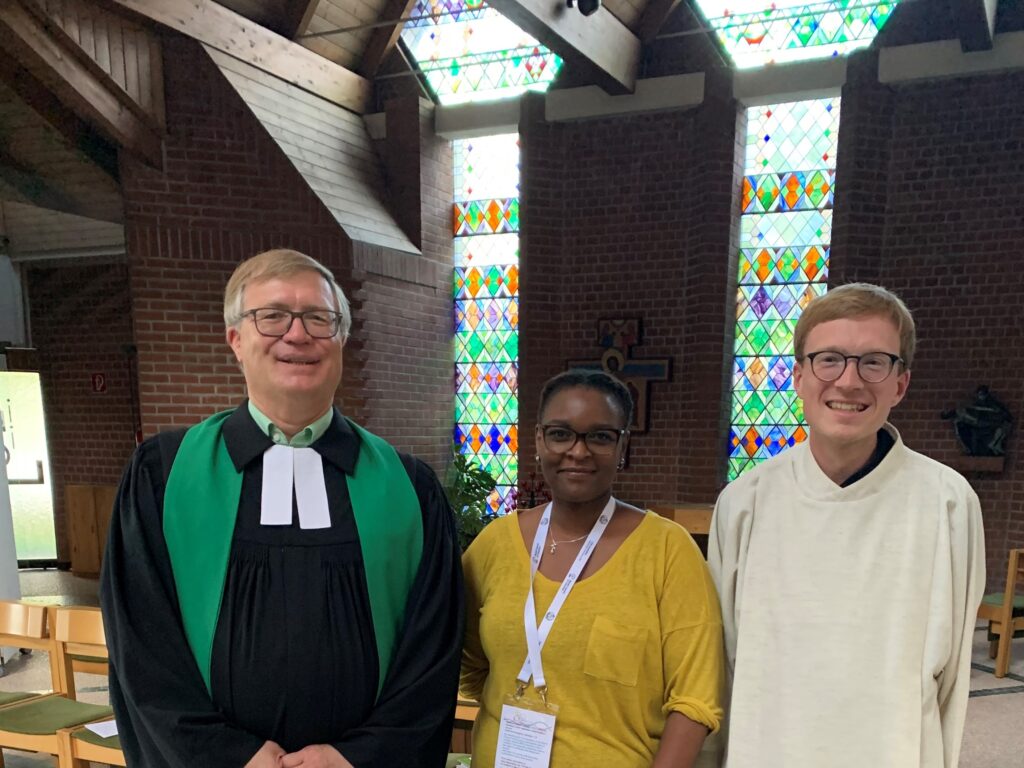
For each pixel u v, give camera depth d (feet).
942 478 3.93
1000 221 16.39
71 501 20.74
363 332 17.89
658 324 19.36
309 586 4.10
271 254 4.33
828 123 18.15
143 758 4.01
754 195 18.98
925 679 3.70
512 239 21.39
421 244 20.33
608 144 19.43
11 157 16.37
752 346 19.21
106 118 14.62
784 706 3.90
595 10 14.84
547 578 4.36
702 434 18.79
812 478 4.09
